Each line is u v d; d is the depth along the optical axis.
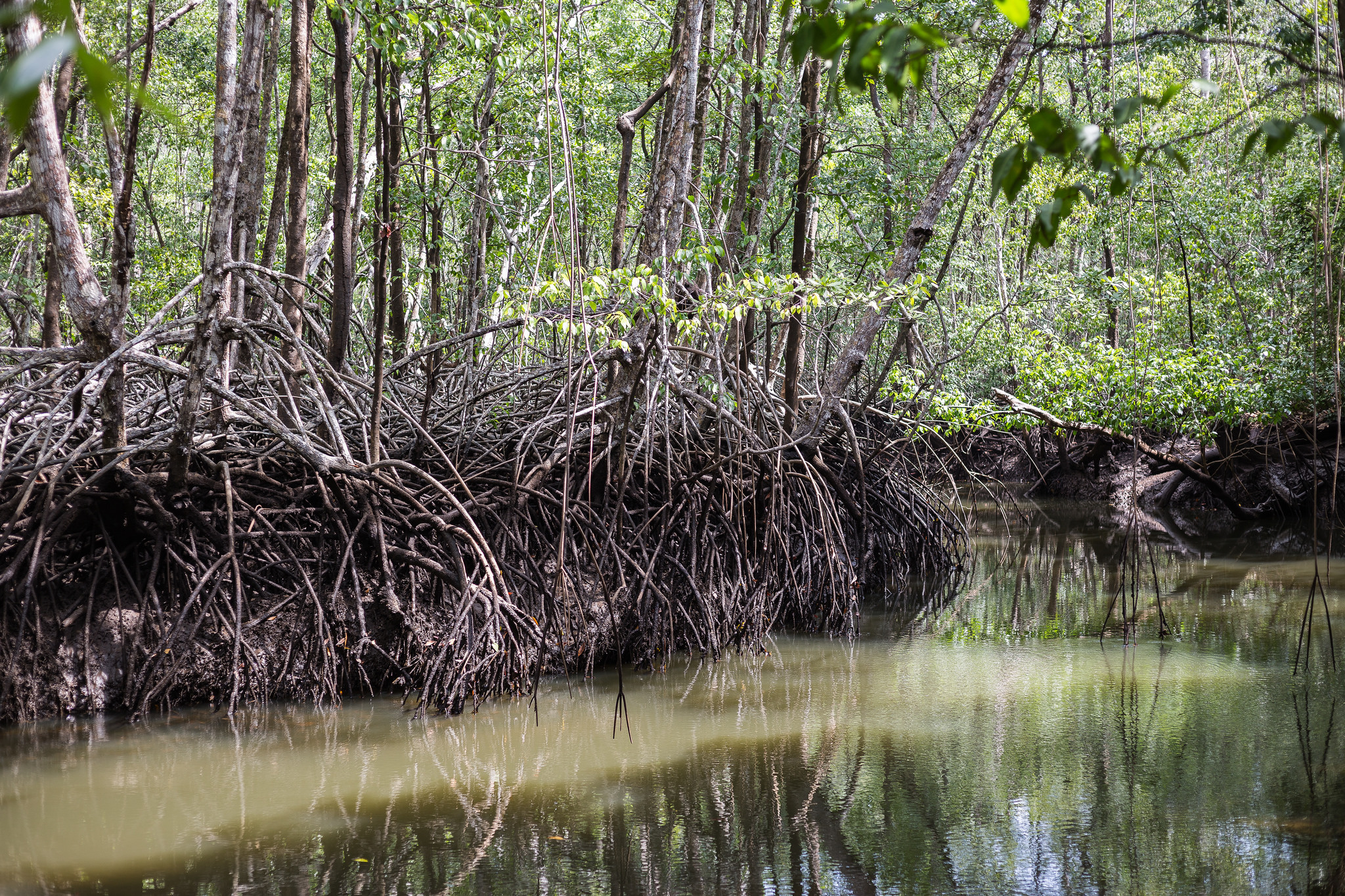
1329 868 4.73
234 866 4.93
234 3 7.04
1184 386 14.75
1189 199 17.88
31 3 0.95
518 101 15.39
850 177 15.59
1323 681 7.95
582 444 9.40
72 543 7.49
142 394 9.34
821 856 5.06
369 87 14.64
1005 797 5.79
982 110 11.50
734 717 7.44
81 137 16.66
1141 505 19.62
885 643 9.95
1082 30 15.82
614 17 20.14
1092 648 9.34
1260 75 15.05
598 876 4.87
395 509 7.89
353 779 6.13
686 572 9.30
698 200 11.71
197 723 7.14
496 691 7.73
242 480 8.02
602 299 8.61
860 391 15.89
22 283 16.44
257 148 9.51
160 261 16.86
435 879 4.82
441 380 11.10
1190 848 5.03
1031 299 19.89
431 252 17.36
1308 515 16.89
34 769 6.23
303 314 9.55
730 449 10.41
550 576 8.56
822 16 2.32
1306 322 14.63
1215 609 10.70
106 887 4.70
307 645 7.64
